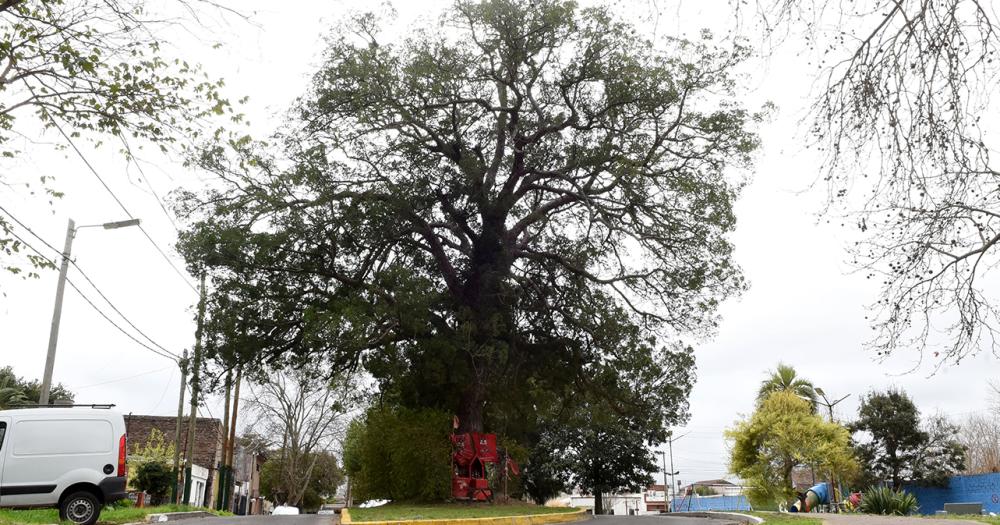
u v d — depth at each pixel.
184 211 23.09
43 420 14.85
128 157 10.30
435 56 24.08
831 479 39.94
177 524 15.68
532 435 46.03
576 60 24.53
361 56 23.17
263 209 22.34
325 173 22.98
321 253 22.56
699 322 26.41
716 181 25.11
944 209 7.01
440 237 25.67
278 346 23.22
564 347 26.39
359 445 25.12
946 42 5.70
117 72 9.83
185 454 37.50
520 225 25.58
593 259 27.03
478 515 15.96
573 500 64.62
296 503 48.12
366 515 15.89
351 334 20.55
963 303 7.47
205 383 23.06
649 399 26.84
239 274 22.41
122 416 15.45
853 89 6.15
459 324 23.81
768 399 41.12
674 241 25.39
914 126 6.12
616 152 24.20
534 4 23.81
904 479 47.25
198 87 10.24
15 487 14.28
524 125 25.55
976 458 60.22
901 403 48.03
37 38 9.22
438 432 23.06
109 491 14.81
